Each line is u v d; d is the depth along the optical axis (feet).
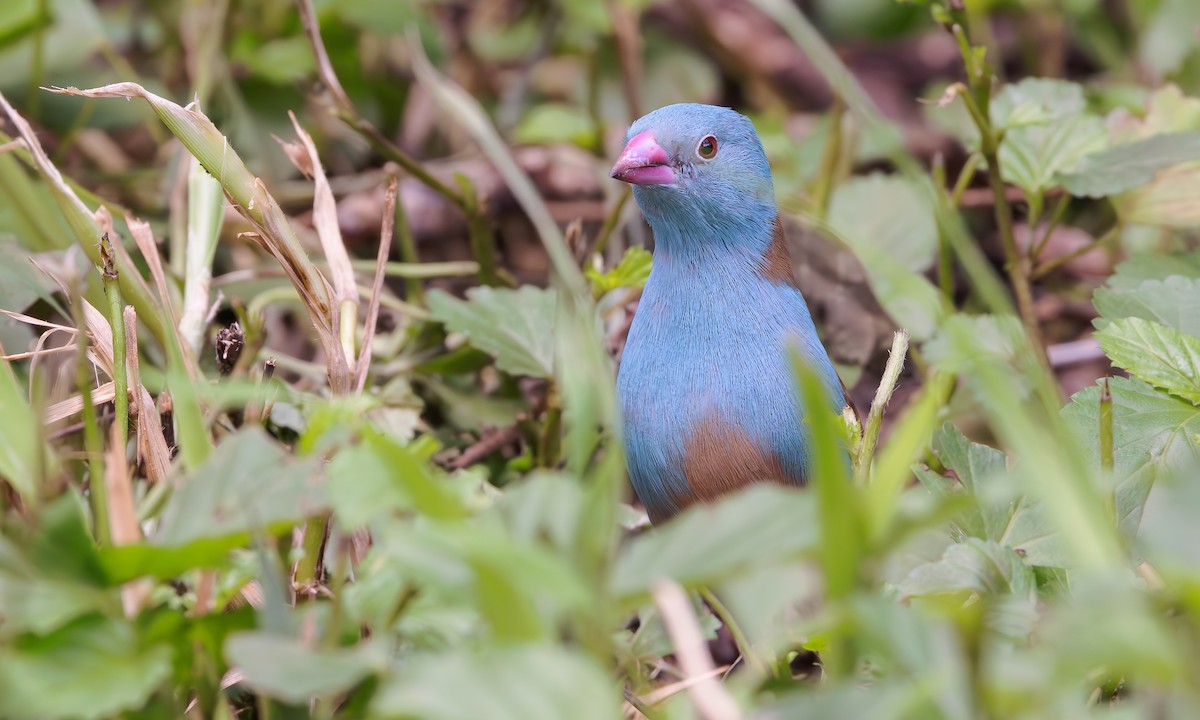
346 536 16.19
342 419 15.64
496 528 13.06
